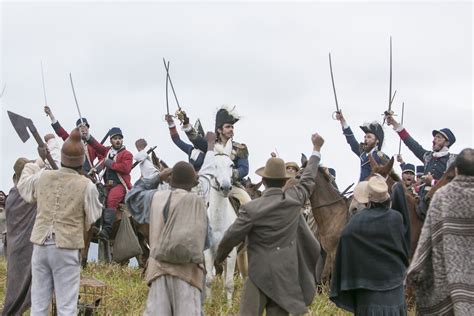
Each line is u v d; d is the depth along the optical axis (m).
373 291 8.14
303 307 7.92
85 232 8.68
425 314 7.56
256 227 7.98
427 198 10.56
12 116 9.30
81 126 13.89
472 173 7.40
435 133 11.76
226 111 10.99
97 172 13.50
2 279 12.39
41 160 9.44
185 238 7.53
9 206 9.39
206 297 10.62
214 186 10.45
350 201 11.99
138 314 10.14
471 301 7.04
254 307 7.93
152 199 7.92
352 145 12.77
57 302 8.30
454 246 7.20
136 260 14.52
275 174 8.11
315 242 8.19
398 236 8.25
